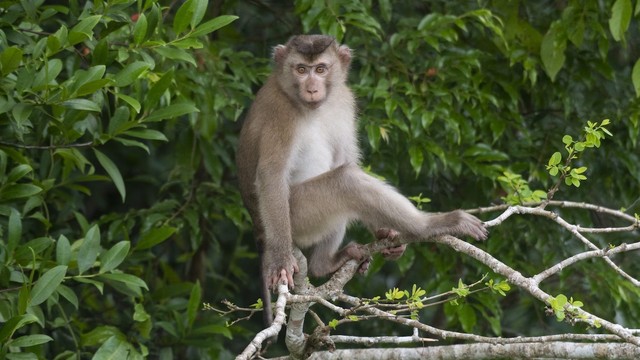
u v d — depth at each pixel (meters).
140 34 9.96
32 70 9.43
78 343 11.89
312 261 11.36
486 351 8.71
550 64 13.13
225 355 13.82
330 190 11.01
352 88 13.05
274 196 10.88
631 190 14.32
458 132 12.73
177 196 14.23
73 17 10.78
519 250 14.10
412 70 13.41
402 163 14.07
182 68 12.59
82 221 11.81
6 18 10.43
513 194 10.77
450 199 14.36
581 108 14.21
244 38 15.17
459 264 13.98
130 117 10.54
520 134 14.45
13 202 11.95
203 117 12.67
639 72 12.52
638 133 14.12
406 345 14.83
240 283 17.53
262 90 11.59
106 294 14.43
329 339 9.05
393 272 16.09
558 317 7.75
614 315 13.77
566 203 9.88
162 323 12.62
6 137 11.12
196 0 10.00
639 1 12.32
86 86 9.34
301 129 11.36
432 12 14.05
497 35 13.68
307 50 11.29
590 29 13.80
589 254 8.42
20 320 9.04
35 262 10.06
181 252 16.53
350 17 12.59
